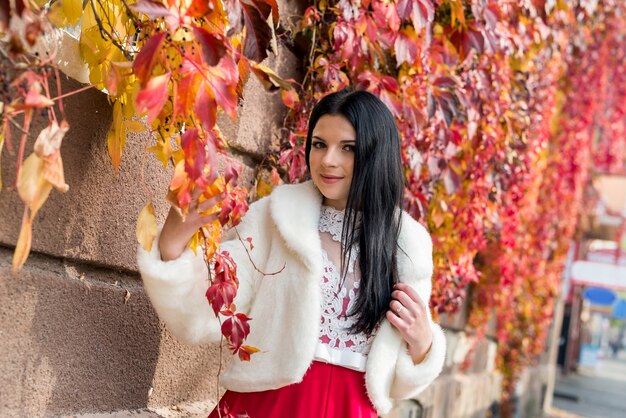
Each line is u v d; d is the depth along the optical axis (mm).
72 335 1916
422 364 2100
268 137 2900
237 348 1759
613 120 10773
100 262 2014
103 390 2074
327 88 2797
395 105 2756
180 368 2498
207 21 1582
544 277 8586
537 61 4852
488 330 7199
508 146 4320
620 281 16422
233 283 1768
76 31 1893
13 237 1676
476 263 6012
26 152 1673
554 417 10992
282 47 2887
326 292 2029
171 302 1791
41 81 1371
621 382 24234
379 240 2053
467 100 3164
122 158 2031
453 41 3096
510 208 4816
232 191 1798
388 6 2697
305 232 2010
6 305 1685
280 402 1976
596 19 6430
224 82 1520
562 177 8016
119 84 1688
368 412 2039
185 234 1740
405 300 2033
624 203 14094
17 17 1308
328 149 2035
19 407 1757
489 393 7398
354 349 2041
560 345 21828
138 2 1417
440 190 3588
